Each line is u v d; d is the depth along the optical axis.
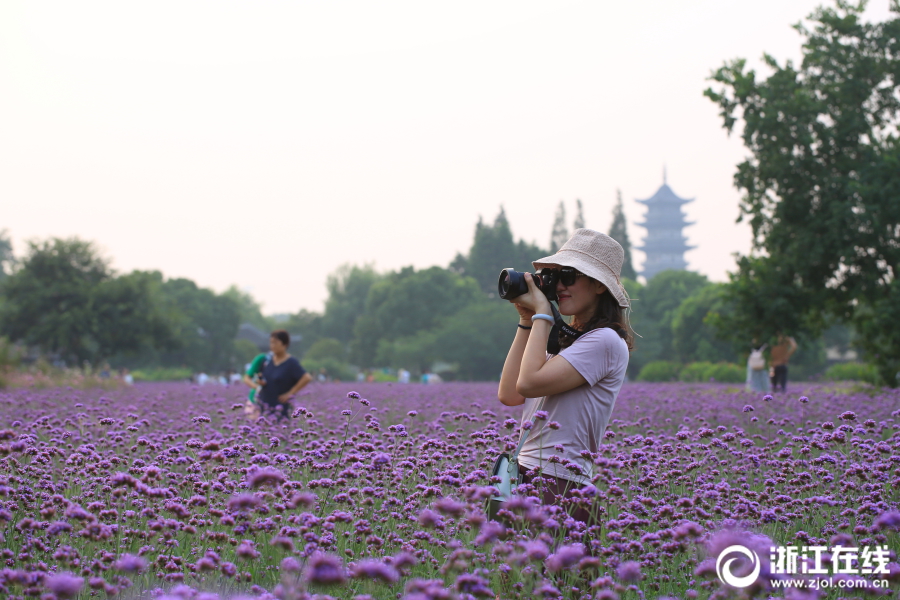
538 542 2.96
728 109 19.42
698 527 3.42
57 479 5.13
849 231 18.48
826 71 19.62
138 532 3.76
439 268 103.62
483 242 113.25
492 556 3.42
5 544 3.71
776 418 8.56
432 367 93.94
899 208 17.77
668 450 5.73
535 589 2.96
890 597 3.32
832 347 97.19
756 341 19.47
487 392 20.19
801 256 18.80
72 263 62.19
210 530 3.95
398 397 15.95
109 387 23.75
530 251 115.88
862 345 19.52
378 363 101.25
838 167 19.20
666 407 11.20
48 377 23.08
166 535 3.72
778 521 4.20
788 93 19.16
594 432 3.55
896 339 18.16
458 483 4.07
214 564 3.25
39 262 61.00
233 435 6.61
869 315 19.25
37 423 6.49
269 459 4.49
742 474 5.49
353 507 4.30
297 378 9.03
